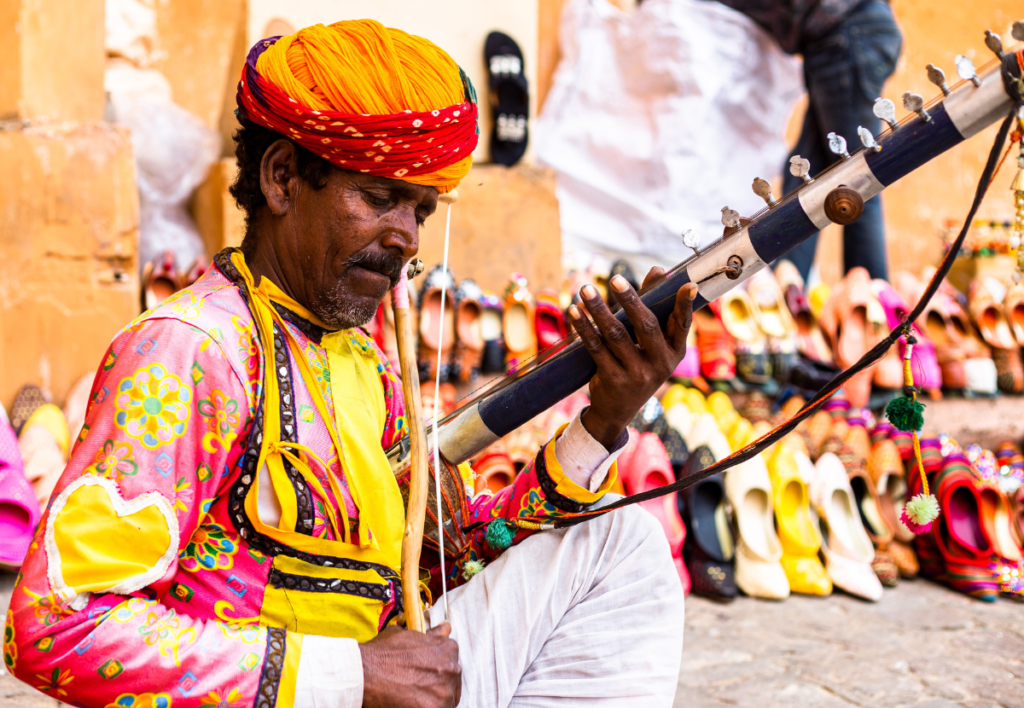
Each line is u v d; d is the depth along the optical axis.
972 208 1.03
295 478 1.07
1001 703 2.08
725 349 3.56
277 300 1.12
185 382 0.99
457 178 1.12
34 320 2.98
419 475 1.18
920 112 1.00
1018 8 6.07
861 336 3.65
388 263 1.11
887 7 4.10
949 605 2.80
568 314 1.12
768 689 2.13
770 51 4.59
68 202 3.01
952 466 3.03
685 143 4.52
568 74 4.70
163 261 3.35
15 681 1.95
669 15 4.43
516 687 1.24
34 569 0.93
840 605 2.78
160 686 0.94
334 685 0.98
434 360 3.33
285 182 1.11
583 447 1.22
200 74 4.39
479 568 1.34
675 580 1.29
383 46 1.05
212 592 1.05
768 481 2.89
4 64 3.02
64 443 2.82
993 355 3.98
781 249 1.09
